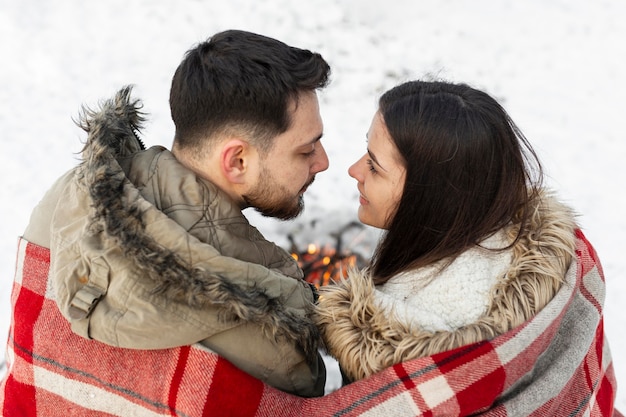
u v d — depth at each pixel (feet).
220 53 3.74
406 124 3.77
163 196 3.55
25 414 3.88
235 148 3.75
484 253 3.68
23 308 3.84
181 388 3.38
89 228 3.31
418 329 3.50
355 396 3.53
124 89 3.98
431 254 3.73
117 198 3.31
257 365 3.54
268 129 3.75
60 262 3.45
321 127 4.01
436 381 3.42
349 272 3.77
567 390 3.89
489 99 3.86
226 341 3.44
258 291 3.39
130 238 3.21
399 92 3.95
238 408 3.43
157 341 3.26
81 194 3.55
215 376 3.37
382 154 3.89
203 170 3.82
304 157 3.99
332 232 7.80
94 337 3.33
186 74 3.77
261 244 3.81
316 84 3.86
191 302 3.23
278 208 4.06
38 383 3.76
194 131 3.77
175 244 3.28
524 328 3.47
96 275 3.30
